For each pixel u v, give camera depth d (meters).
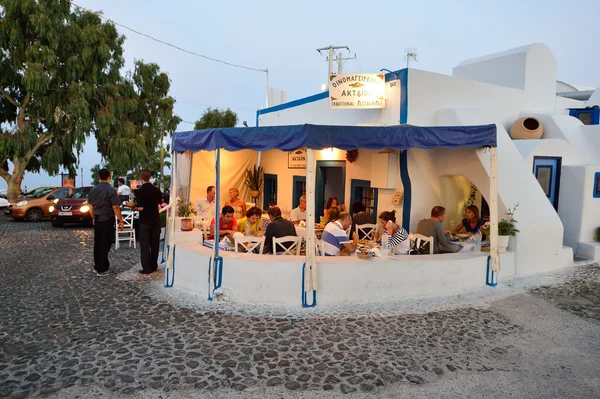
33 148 21.27
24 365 4.18
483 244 7.48
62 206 14.89
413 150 8.28
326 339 4.86
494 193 6.77
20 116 20.20
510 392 3.84
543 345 4.82
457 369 4.23
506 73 11.15
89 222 15.33
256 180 12.67
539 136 10.02
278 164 12.41
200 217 9.38
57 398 3.61
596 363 4.41
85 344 4.68
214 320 5.39
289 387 3.86
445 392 3.82
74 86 19.06
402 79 8.27
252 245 6.67
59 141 21.56
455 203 9.08
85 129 19.44
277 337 4.90
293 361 4.34
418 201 8.42
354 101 8.63
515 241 7.50
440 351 4.62
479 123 8.19
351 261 6.01
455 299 6.30
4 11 18.53
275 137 5.68
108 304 6.04
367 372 4.14
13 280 7.35
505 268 7.31
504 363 4.38
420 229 7.45
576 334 5.13
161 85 26.86
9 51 19.11
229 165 12.41
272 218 6.97
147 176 7.86
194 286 6.50
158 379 3.96
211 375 4.05
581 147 10.20
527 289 6.85
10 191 21.34
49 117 19.64
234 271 6.02
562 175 9.50
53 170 20.64
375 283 6.08
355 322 5.36
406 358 4.44
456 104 9.12
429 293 6.37
